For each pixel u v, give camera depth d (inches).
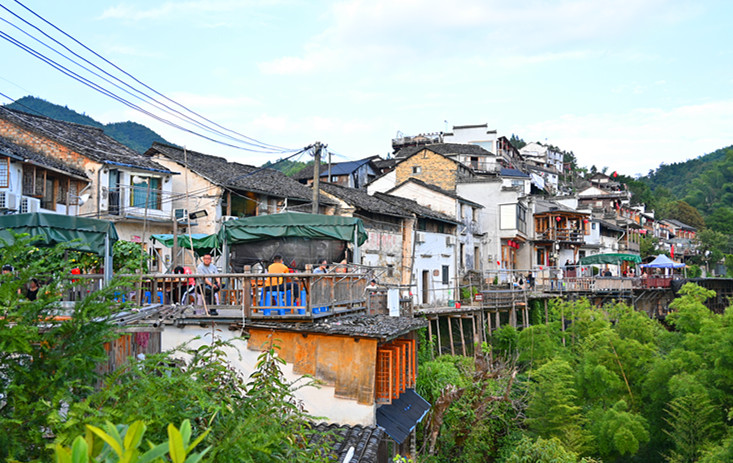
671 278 1797.5
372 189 1753.2
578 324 1066.1
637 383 776.9
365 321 455.8
